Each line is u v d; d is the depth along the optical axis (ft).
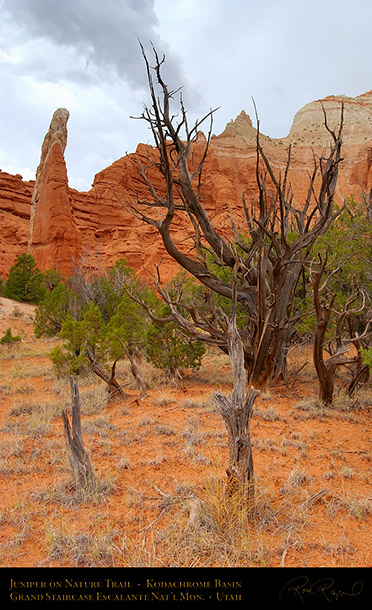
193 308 32.50
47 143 191.21
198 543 11.69
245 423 13.93
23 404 28.22
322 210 35.94
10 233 229.86
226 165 291.38
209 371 42.37
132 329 45.01
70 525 12.98
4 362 52.39
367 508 14.10
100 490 15.28
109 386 30.86
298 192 259.39
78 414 15.67
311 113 380.58
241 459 13.62
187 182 33.83
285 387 34.91
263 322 32.17
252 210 34.35
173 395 31.76
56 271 122.11
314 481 16.49
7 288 114.62
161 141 30.27
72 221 182.60
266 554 11.27
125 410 26.91
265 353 33.17
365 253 31.83
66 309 65.62
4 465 17.70
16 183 255.09
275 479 16.58
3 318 90.17
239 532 11.92
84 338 36.94
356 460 18.93
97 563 11.02
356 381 30.40
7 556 11.35
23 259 116.78
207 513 13.02
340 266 32.17
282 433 22.75
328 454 19.58
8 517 13.39
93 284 72.74
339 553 11.59
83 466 15.43
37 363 51.19
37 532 12.66
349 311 27.73
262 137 339.16
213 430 22.38
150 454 19.44
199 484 15.66
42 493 15.05
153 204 34.45
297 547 11.80
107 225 252.21
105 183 264.72
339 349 28.94
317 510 14.17
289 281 35.65
